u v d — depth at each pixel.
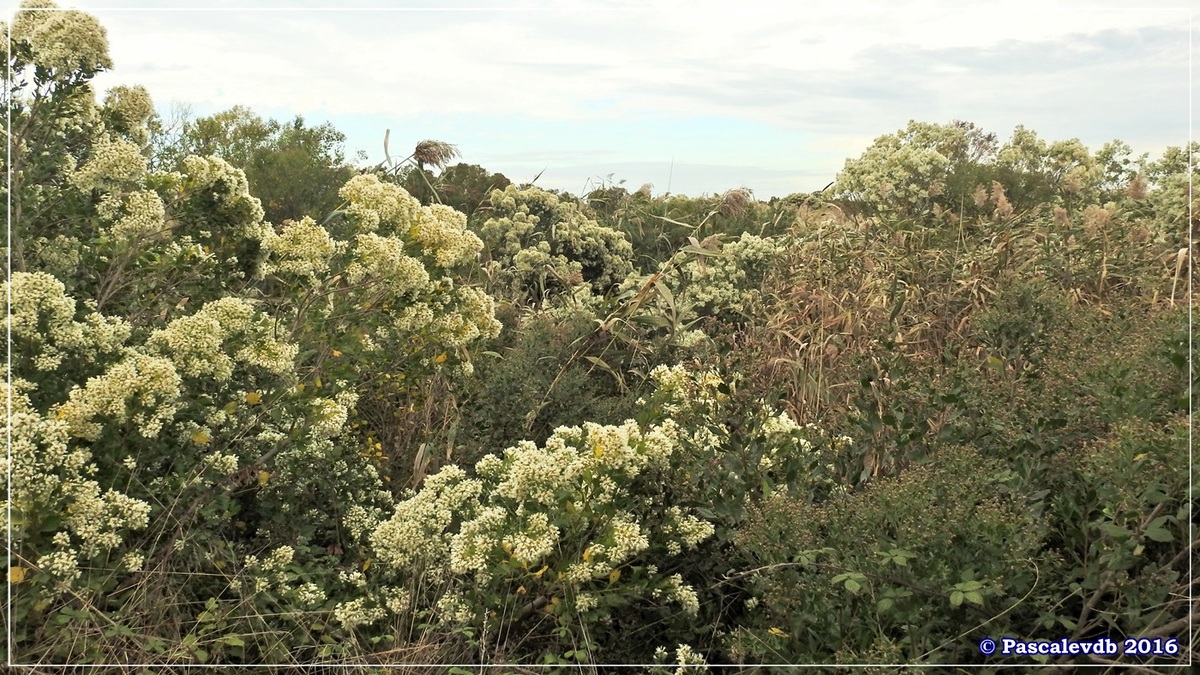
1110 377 2.88
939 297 4.87
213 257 3.69
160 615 2.81
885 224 5.90
